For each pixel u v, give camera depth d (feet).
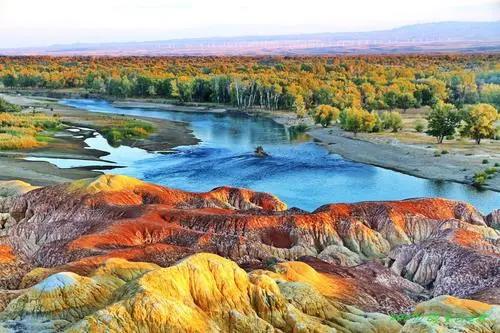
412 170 361.51
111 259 159.33
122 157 399.65
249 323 130.41
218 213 242.99
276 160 393.29
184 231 214.48
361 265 202.28
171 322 121.08
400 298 172.14
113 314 118.62
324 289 165.37
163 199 264.52
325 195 316.60
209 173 360.89
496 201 302.45
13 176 330.95
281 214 246.06
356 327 138.82
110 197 250.98
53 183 319.27
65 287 137.90
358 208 249.14
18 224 240.53
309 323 133.90
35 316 132.26
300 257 205.46
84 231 216.33
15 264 184.44
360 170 366.02
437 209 251.19
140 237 209.87
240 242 207.72
